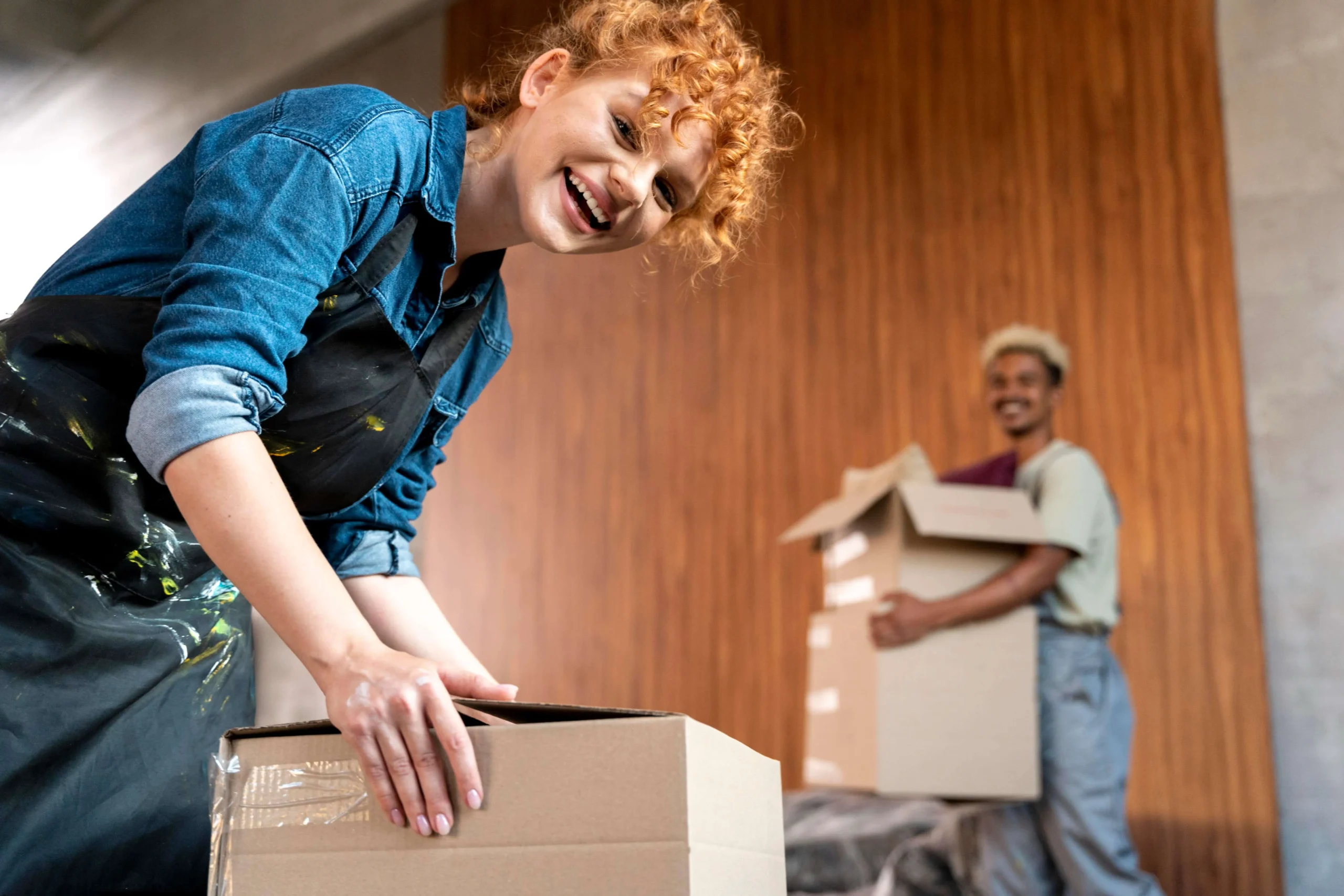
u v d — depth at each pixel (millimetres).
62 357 854
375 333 941
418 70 5035
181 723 911
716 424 4004
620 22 1005
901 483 2783
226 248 807
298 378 912
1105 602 3012
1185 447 3129
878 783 2670
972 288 3582
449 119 995
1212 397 3123
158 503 882
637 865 626
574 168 985
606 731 647
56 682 838
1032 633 2773
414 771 671
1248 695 2912
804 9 4117
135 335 872
